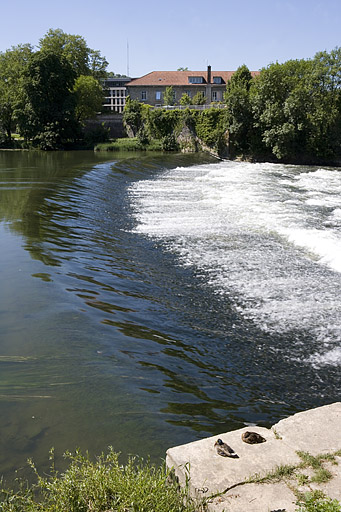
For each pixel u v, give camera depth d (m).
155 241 13.30
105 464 3.91
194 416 4.91
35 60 52.53
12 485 3.68
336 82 43.28
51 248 11.40
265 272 10.53
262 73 44.78
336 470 3.25
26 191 20.28
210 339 7.22
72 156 42.91
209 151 50.88
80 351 6.13
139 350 6.42
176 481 3.32
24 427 4.48
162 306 8.45
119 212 17.53
